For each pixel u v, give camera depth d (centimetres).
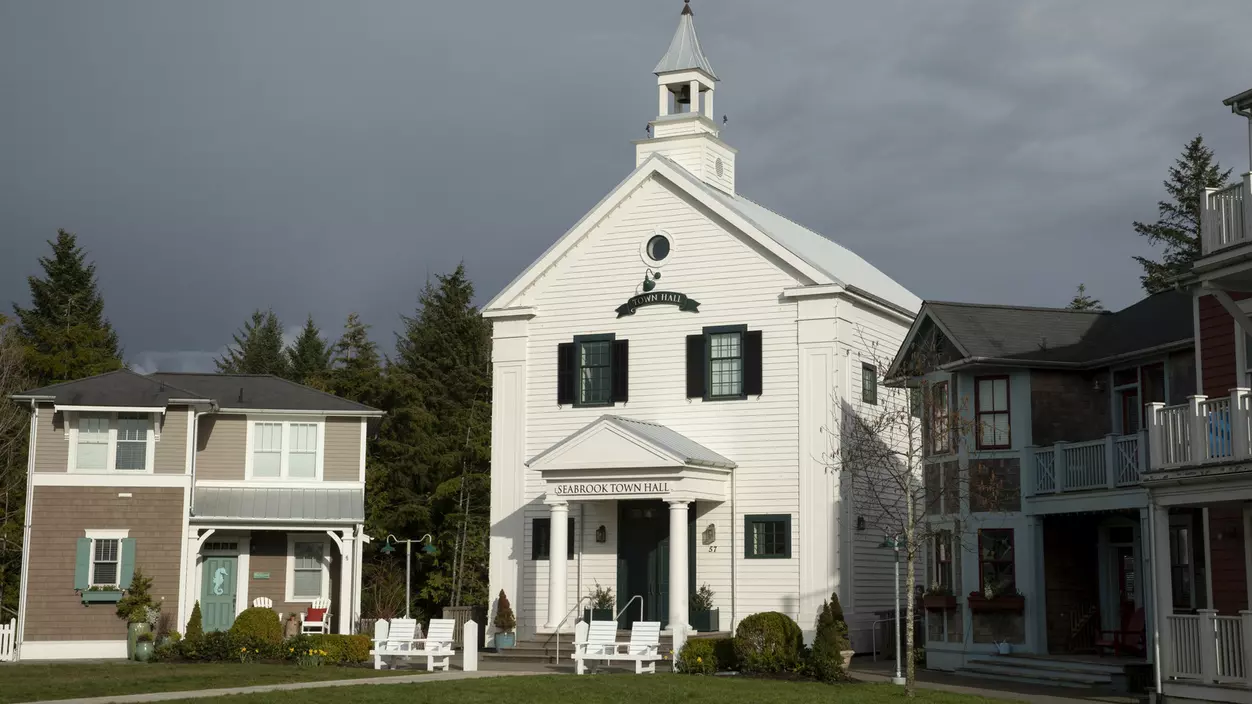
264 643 3105
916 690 2583
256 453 3928
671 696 2397
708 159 4097
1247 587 2400
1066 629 3134
